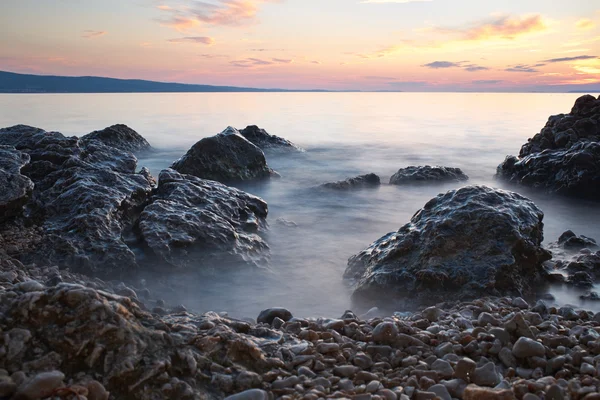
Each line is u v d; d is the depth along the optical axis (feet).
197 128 113.80
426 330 14.66
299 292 22.77
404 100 408.67
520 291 20.79
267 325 14.88
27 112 164.55
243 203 31.09
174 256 23.71
